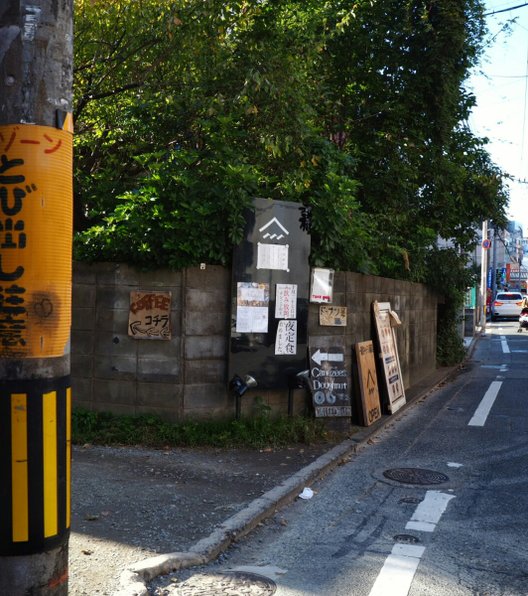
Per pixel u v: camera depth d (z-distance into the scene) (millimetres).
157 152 8547
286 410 8562
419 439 9055
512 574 4578
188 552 4641
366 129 13805
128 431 7609
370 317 10633
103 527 5066
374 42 13586
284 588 4289
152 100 9328
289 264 8359
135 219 7684
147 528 5074
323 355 8828
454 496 6414
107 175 9609
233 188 7812
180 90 9414
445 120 14102
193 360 7836
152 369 7848
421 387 13844
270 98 8984
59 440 3270
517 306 47250
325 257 8859
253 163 9273
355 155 13633
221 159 8414
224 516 5395
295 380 8328
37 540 3197
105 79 9969
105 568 4320
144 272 7848
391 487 6699
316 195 8867
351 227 9211
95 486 6066
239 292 7949
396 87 13844
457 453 8242
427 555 4895
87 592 3969
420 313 15031
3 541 3174
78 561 4426
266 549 4992
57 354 3242
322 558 4816
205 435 7625
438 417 10781
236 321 7949
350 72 14047
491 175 16266
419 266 14484
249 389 8164
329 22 12547
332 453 7672
